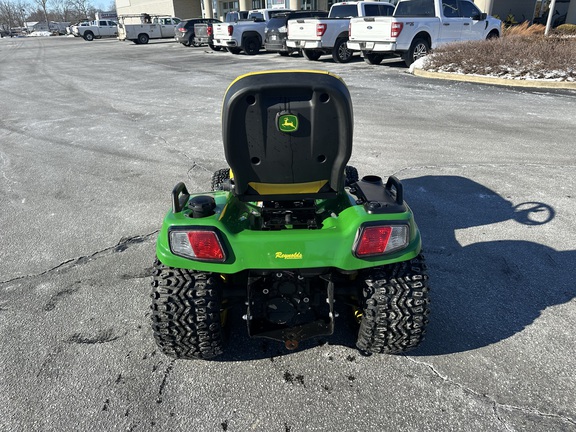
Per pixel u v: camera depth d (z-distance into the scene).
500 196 5.16
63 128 8.88
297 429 2.34
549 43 13.36
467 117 8.63
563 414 2.39
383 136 7.53
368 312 2.49
